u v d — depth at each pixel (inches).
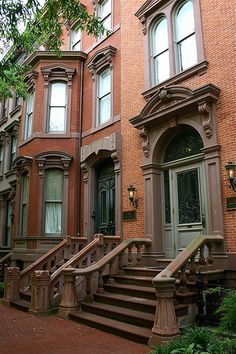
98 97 510.6
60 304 316.5
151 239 364.8
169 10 395.9
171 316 220.8
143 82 416.8
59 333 255.0
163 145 383.2
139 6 449.4
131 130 420.8
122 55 460.1
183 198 356.5
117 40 488.4
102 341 233.3
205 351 169.0
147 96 402.6
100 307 290.4
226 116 310.7
